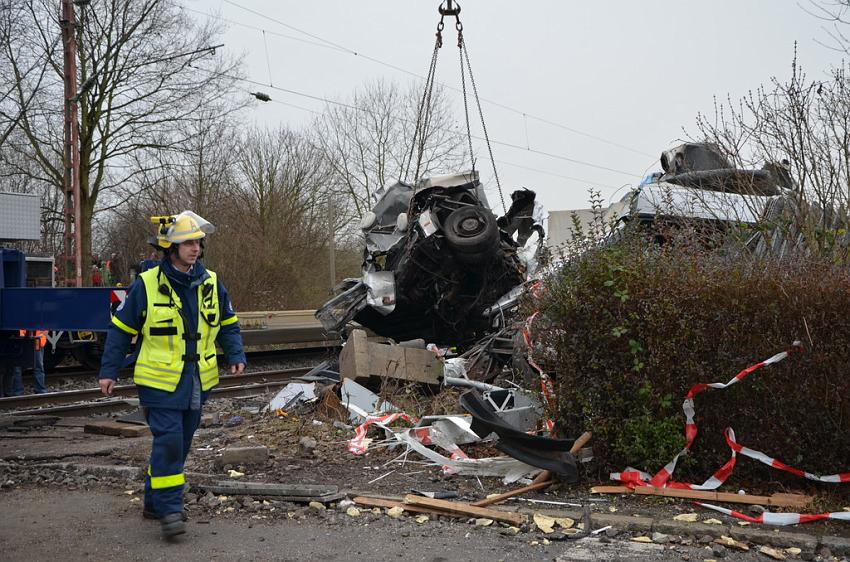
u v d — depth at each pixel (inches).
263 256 1171.9
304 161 1275.8
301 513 205.6
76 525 199.6
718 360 210.1
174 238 195.9
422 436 265.0
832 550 174.7
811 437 205.0
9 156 1103.6
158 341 195.0
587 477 223.0
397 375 340.8
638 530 188.9
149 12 1016.9
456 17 456.8
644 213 329.7
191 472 248.5
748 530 184.1
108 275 909.8
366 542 183.6
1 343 434.3
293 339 803.4
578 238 241.4
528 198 488.1
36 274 614.9
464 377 349.1
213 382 205.0
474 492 220.2
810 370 203.9
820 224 284.8
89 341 657.0
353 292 470.3
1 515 209.8
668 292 213.3
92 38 1010.7
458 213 438.0
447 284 455.5
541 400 235.0
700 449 214.4
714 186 323.0
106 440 319.0
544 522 192.7
